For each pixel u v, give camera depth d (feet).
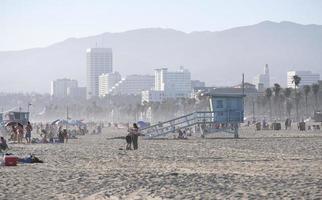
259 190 77.15
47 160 139.03
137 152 167.22
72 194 77.82
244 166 114.93
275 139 246.47
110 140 279.69
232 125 275.59
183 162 127.75
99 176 99.35
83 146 211.61
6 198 74.69
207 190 78.33
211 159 135.33
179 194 75.25
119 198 73.56
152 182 88.79
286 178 90.79
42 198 74.49
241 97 274.36
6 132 310.86
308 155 145.28
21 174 104.12
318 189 76.48
